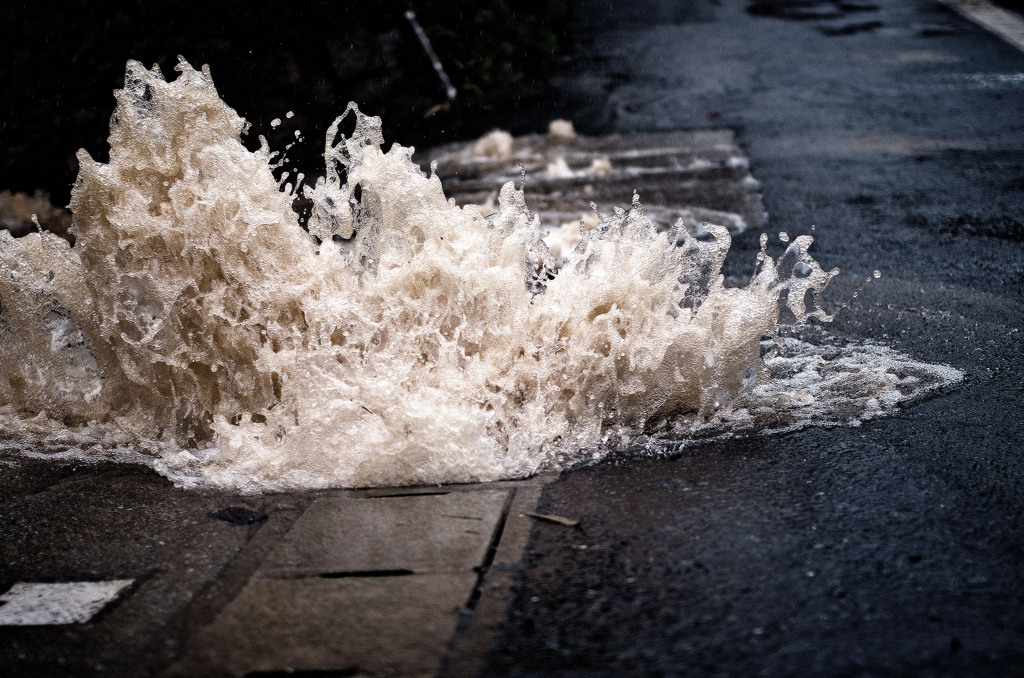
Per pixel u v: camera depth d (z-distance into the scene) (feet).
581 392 11.92
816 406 12.37
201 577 8.89
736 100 38.45
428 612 8.07
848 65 44.16
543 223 22.85
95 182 12.01
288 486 10.95
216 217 11.87
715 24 57.26
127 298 12.13
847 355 14.32
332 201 13.10
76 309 12.35
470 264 11.93
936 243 20.68
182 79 12.31
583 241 12.46
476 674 7.20
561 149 32.07
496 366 11.96
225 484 11.02
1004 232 21.22
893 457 10.73
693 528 9.33
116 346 12.21
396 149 12.82
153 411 12.41
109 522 10.16
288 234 12.11
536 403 11.82
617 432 11.87
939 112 34.40
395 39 35.40
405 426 10.88
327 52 31.91
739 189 25.94
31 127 25.72
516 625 7.82
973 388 12.84
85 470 11.62
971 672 6.96
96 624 8.20
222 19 28.27
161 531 9.89
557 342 11.95
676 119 35.70
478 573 8.70
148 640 7.91
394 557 9.05
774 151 30.22
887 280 18.37
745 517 9.50
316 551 9.28
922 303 16.87
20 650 7.87
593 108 38.27
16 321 12.76
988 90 37.50
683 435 11.75
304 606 8.27
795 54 47.50
